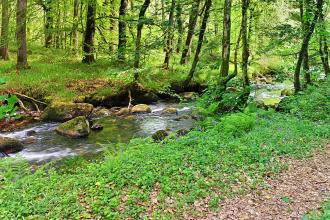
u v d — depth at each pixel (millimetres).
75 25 26375
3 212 6602
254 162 9078
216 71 27188
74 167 10891
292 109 14508
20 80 19641
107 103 20312
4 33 23984
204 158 9102
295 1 17062
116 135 15109
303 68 19625
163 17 21156
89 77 22359
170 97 23797
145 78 23062
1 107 15789
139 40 20469
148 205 6973
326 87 16516
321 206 6668
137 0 25141
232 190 7566
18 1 21734
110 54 24422
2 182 8398
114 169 8594
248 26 19469
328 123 12766
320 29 17078
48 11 27328
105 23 28984
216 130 11820
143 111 19562
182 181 7934
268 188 7637
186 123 17188
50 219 6426
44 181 8422
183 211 6750
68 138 14570
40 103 18422
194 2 19719
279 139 10672
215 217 6547
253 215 6566
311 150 9859
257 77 31172
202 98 16406
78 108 17734
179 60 30953
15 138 14219
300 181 7918
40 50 31016
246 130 12008
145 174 8141
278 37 17797
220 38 21016
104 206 6891
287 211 6637
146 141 11633
